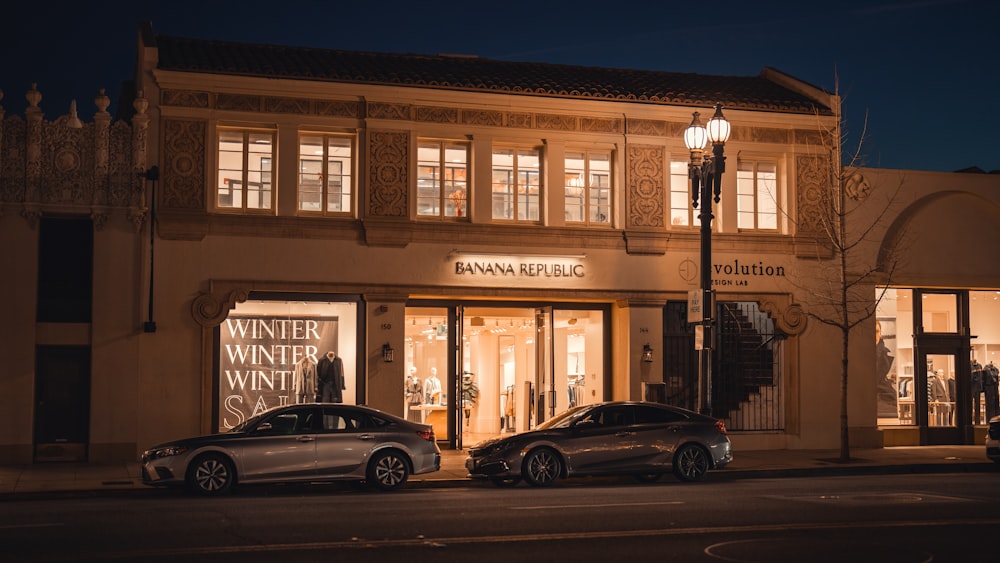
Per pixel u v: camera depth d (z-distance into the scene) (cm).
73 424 2202
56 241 2216
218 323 2269
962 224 2752
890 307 2728
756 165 2641
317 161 2367
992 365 2808
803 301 2623
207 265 2272
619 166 2525
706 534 1202
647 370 2503
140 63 2391
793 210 2617
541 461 1838
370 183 2358
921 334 2739
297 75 2314
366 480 1762
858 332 2656
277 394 2325
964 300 2789
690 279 2561
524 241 2458
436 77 2448
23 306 2172
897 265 2684
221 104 2289
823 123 2638
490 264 2431
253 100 2308
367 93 2358
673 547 1116
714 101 2578
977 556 1073
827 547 1121
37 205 2177
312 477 1725
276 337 2333
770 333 2636
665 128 2555
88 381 2208
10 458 2148
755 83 2900
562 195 2491
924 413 2730
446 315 2492
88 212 2208
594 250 2506
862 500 1538
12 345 2162
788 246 2619
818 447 2614
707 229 2142
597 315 2580
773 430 2616
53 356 2202
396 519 1322
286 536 1177
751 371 2612
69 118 2222
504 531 1223
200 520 1312
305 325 2352
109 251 2219
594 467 1859
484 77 2520
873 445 2648
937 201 2731
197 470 1675
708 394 2119
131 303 2227
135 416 2216
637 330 2516
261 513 1387
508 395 2530
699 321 2145
